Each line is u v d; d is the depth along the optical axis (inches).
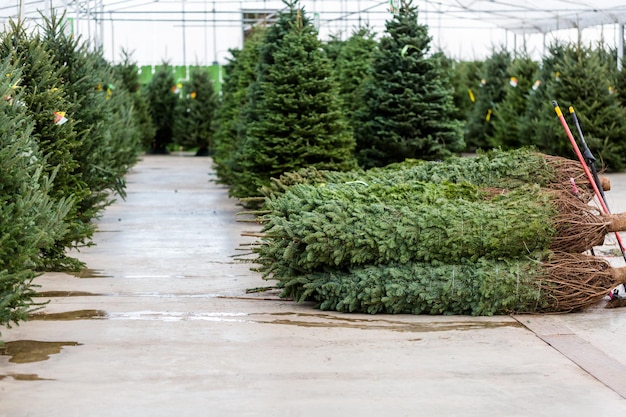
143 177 698.2
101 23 943.7
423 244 219.5
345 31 995.9
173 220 433.1
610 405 154.0
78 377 169.0
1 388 161.9
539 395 159.0
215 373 171.6
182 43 1098.7
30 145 224.7
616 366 176.2
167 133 1038.4
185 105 1003.9
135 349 189.5
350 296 219.9
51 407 151.7
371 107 511.5
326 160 444.8
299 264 227.0
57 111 294.0
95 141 345.7
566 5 783.1
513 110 802.8
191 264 305.4
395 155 501.7
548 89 682.2
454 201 235.5
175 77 1099.9
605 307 231.8
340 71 619.8
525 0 789.2
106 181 373.7
